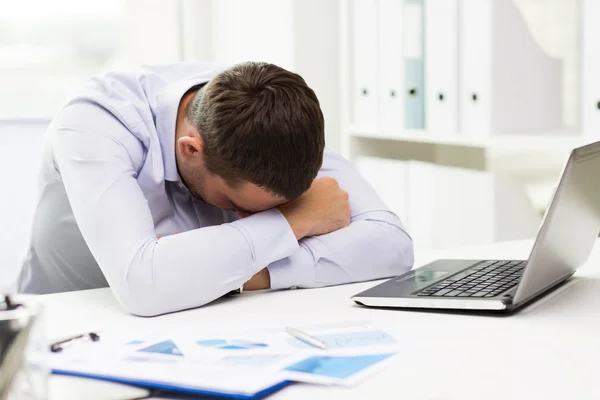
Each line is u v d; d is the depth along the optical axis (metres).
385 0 2.56
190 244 1.23
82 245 1.60
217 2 3.54
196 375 0.84
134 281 1.18
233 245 1.25
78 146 1.27
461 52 2.31
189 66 1.57
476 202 2.33
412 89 2.48
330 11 3.09
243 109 1.21
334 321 1.10
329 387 0.82
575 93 2.41
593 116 1.95
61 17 3.41
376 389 0.81
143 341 0.99
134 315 1.19
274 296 1.29
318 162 1.27
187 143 1.28
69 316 1.18
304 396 0.80
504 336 1.00
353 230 1.41
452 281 1.26
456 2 2.29
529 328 1.04
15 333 0.69
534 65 2.27
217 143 1.23
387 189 2.66
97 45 3.46
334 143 3.14
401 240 1.45
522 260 1.45
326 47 3.09
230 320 1.13
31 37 3.39
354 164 2.80
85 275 1.67
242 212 1.36
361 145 2.81
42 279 1.73
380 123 2.63
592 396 0.78
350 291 1.32
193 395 0.81
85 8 3.43
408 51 2.48
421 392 0.80
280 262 1.32
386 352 0.93
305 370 0.86
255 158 1.21
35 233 1.65
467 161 2.88
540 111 2.30
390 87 2.57
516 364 0.88
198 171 1.31
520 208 2.33
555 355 0.92
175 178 1.37
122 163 1.29
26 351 0.69
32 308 0.72
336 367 0.87
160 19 3.53
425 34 2.43
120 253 1.21
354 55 2.74
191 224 1.49
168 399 0.80
